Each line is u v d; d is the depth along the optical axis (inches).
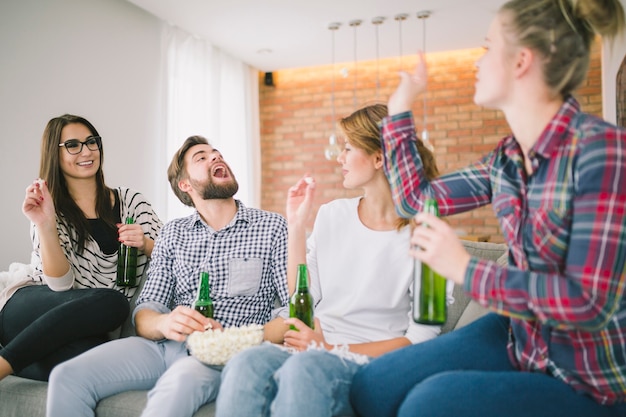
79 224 81.0
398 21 195.3
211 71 213.0
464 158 230.5
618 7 39.3
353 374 46.8
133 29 174.9
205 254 75.0
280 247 74.5
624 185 34.5
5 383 66.1
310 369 42.3
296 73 255.6
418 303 51.8
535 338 42.9
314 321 60.9
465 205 49.6
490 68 41.8
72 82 152.0
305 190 63.7
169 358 67.4
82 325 66.6
